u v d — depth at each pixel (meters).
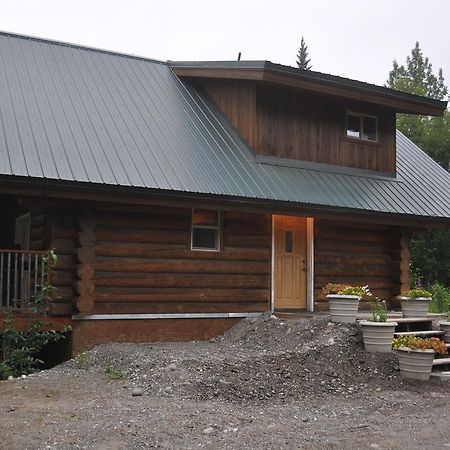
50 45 15.66
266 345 11.52
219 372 9.19
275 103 14.70
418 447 6.42
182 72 16.30
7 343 10.46
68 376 9.55
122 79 15.27
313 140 15.19
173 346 11.62
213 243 13.07
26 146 10.97
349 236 14.88
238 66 14.20
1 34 15.29
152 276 12.19
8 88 12.87
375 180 15.74
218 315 12.84
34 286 10.96
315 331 11.35
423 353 9.97
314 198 13.11
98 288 11.67
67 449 5.95
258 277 13.41
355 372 10.08
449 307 16.73
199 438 6.38
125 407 7.50
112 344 11.52
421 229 15.84
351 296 11.34
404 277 15.21
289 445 6.28
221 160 13.33
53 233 11.39
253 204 12.27
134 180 11.09
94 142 11.97
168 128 13.76
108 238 11.82
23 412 7.22
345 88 14.54
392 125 16.62
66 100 13.25
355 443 6.44
